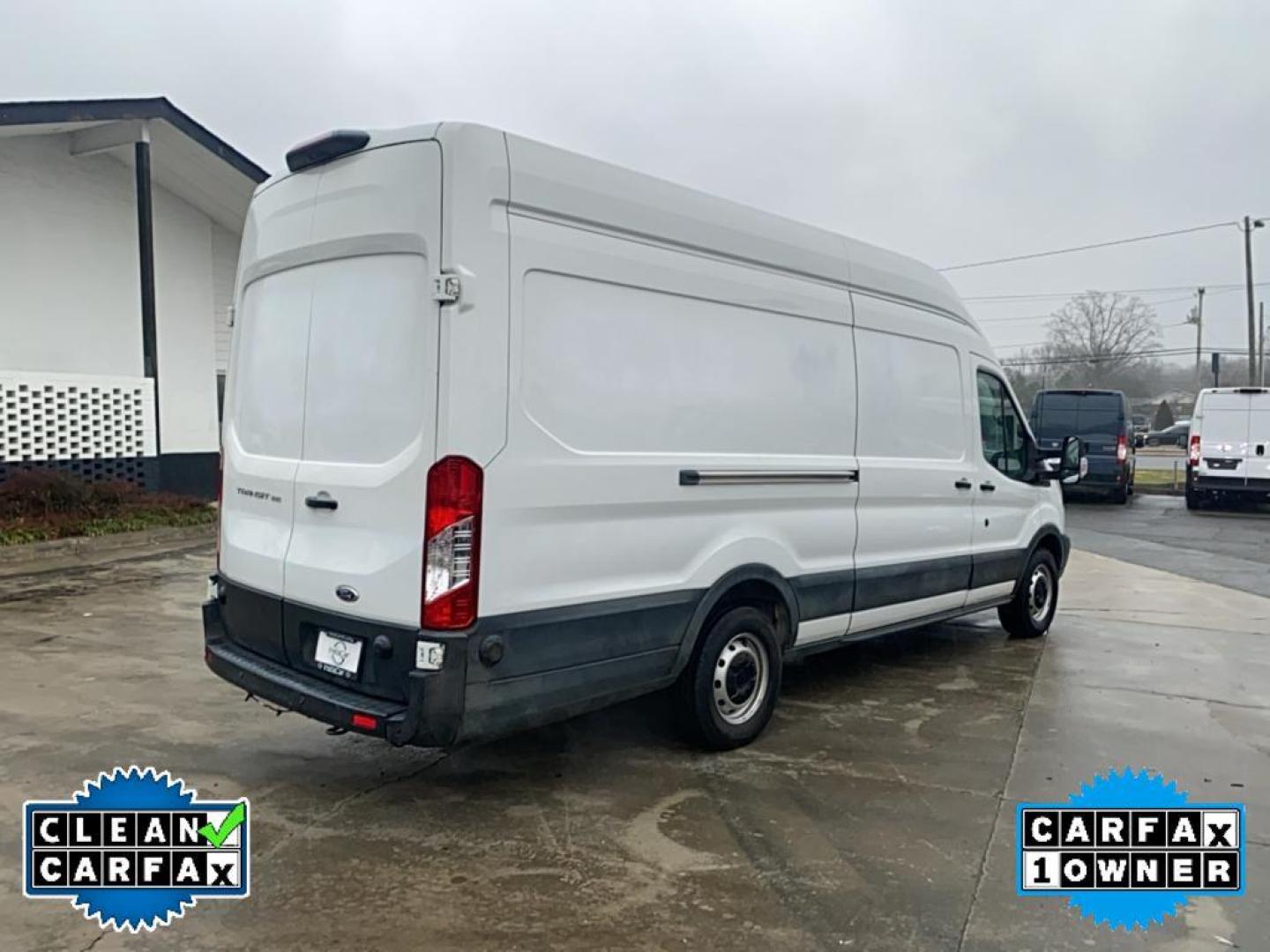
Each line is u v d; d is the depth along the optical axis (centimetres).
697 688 450
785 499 487
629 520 407
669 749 471
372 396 378
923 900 329
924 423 598
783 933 306
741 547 459
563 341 382
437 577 348
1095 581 1026
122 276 1460
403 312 367
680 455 430
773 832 379
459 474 347
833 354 523
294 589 404
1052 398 1989
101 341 1435
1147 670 643
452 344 347
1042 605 747
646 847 364
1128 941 307
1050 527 738
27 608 764
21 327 1331
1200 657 682
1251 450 1780
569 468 381
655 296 422
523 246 367
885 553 564
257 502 436
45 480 1112
